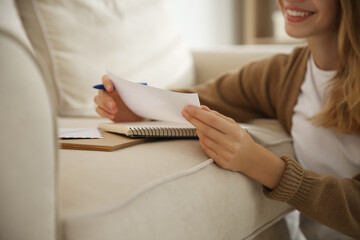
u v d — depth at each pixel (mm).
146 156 623
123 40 1279
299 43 2666
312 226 997
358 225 764
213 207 615
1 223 373
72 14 1182
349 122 871
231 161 666
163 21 1464
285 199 727
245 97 1128
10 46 359
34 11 1140
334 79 918
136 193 494
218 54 1572
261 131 878
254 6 2807
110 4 1287
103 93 912
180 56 1498
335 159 914
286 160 729
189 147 710
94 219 440
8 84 359
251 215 729
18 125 370
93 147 650
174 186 557
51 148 405
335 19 915
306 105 976
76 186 484
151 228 498
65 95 1143
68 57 1149
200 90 1139
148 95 695
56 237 414
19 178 376
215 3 2492
